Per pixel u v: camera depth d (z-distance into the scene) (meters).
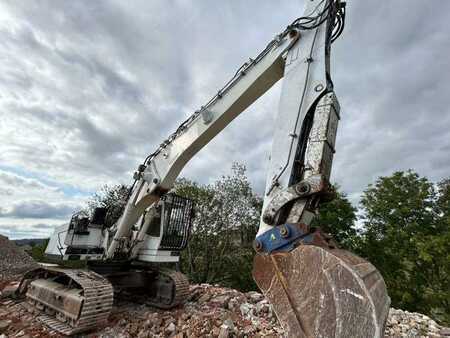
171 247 5.54
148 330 4.22
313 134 2.28
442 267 13.23
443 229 15.00
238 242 19.23
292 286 1.64
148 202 5.07
